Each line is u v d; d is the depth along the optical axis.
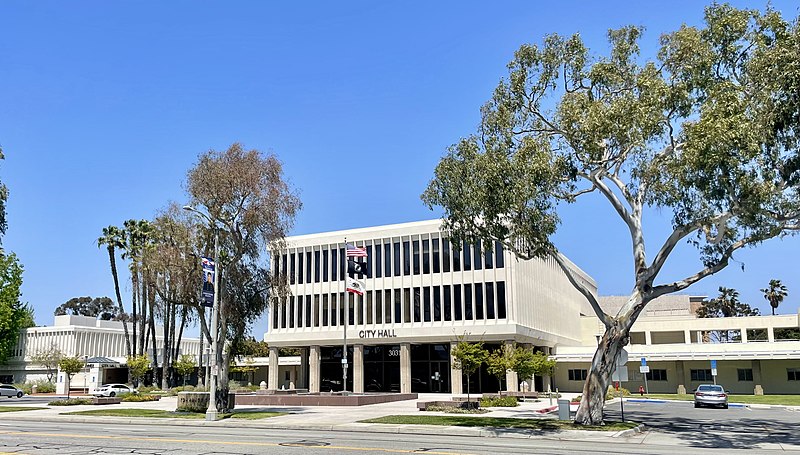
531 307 62.44
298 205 32.84
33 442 19.38
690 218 22.25
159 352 90.56
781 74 19.50
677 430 24.75
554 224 24.09
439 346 61.69
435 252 61.38
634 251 24.50
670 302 94.00
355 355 62.81
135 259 36.97
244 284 32.03
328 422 27.11
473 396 49.59
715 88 20.84
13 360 88.56
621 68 23.92
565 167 23.20
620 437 21.97
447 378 60.94
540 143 23.17
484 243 25.14
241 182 31.36
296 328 65.69
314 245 66.38
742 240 22.77
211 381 29.12
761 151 20.00
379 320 62.34
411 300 61.28
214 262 29.72
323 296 65.19
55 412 35.66
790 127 20.19
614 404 47.47
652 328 74.94
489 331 57.12
